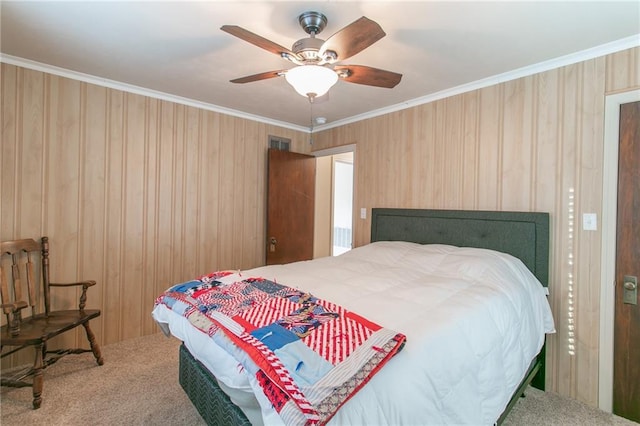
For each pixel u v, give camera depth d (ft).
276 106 10.73
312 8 5.27
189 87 9.09
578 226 6.79
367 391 3.23
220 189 11.16
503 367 4.88
